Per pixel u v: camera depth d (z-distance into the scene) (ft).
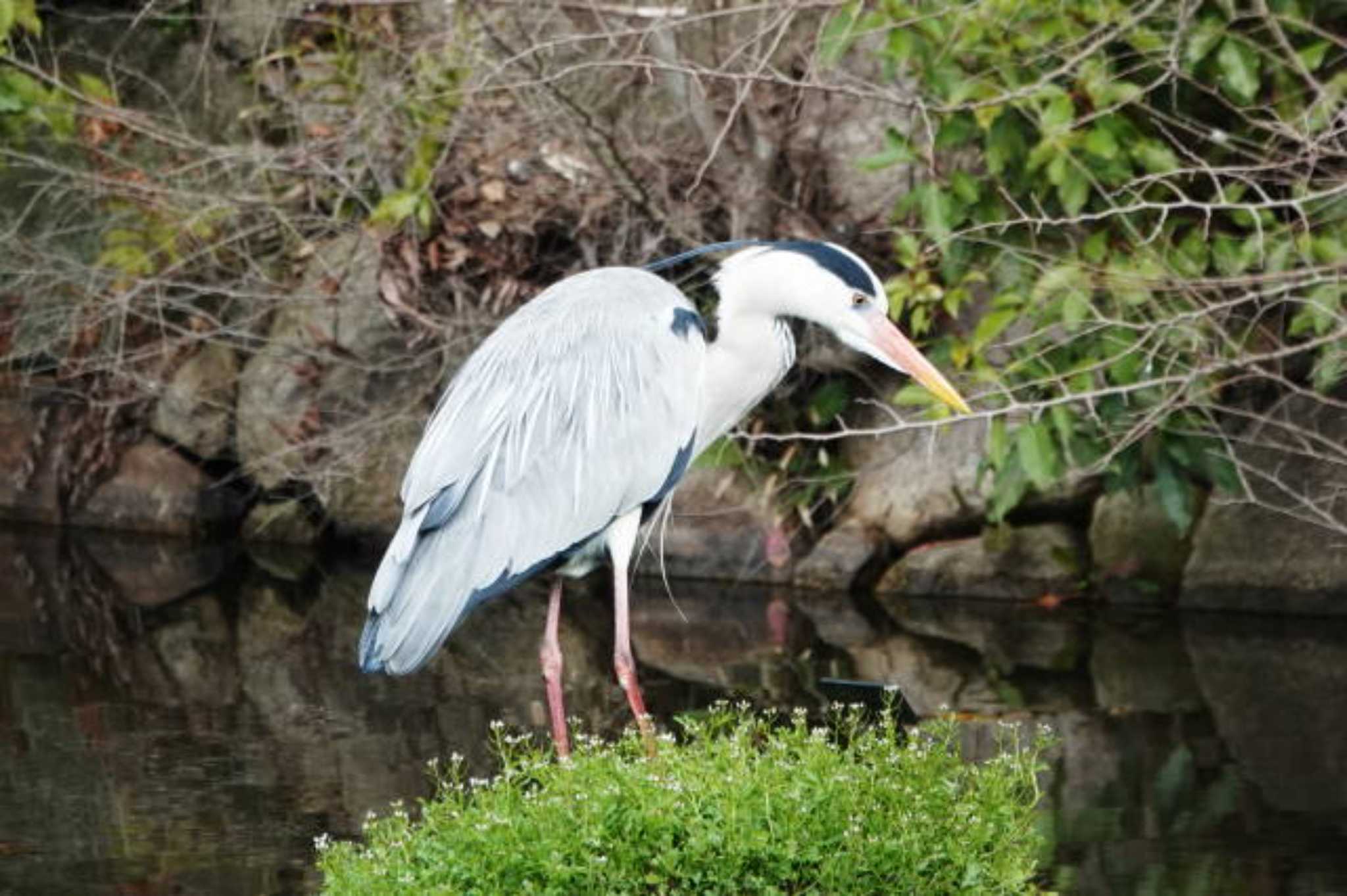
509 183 50.55
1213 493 47.06
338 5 49.93
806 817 23.91
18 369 57.88
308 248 51.98
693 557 50.88
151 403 57.11
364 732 37.88
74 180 54.95
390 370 52.54
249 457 55.42
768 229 49.49
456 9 48.08
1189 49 39.93
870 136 49.08
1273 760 35.37
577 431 30.35
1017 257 43.34
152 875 29.81
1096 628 45.65
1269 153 40.93
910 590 49.11
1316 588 45.98
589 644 45.03
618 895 23.31
